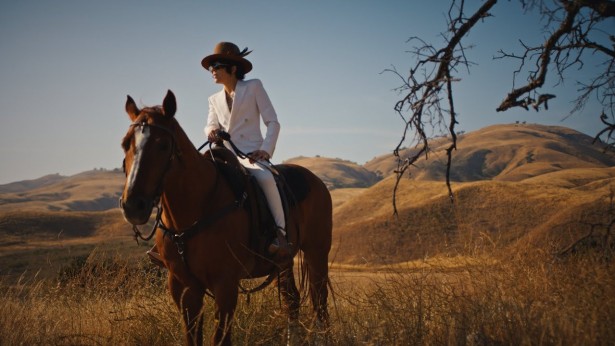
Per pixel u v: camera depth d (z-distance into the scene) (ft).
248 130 17.48
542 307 15.53
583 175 400.26
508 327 14.03
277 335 17.31
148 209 12.58
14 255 153.69
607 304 14.51
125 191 12.57
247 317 17.87
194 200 14.29
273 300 18.88
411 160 19.08
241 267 15.03
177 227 14.42
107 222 335.26
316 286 18.74
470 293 16.60
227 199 15.05
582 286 15.87
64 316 19.31
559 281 16.87
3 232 293.64
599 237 18.67
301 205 18.44
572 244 18.72
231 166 15.84
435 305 16.43
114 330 17.19
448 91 18.06
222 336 14.01
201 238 14.33
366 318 17.26
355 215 303.48
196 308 14.76
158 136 13.07
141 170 12.65
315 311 17.60
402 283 17.63
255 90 17.31
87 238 302.86
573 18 17.31
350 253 215.72
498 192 231.30
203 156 15.34
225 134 16.63
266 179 16.52
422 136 18.57
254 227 15.75
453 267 18.57
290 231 17.52
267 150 16.84
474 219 216.95
